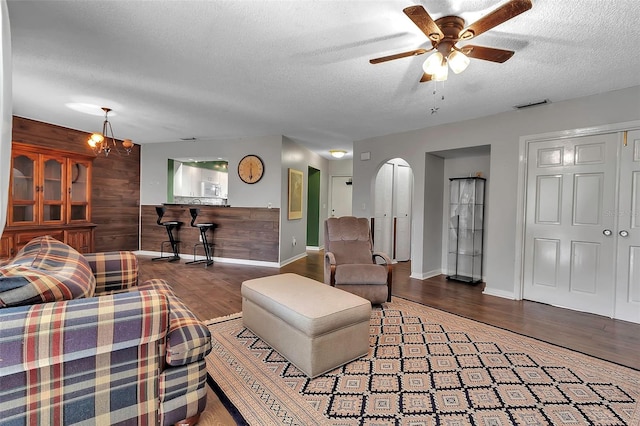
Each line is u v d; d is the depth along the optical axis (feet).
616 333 8.84
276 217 17.67
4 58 4.63
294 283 8.68
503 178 12.37
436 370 6.80
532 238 11.80
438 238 16.35
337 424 5.10
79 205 13.83
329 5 5.91
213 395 5.82
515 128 12.04
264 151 17.89
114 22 6.56
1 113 4.40
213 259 18.94
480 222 15.12
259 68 8.70
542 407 5.57
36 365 3.60
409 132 15.53
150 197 20.44
